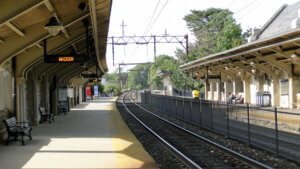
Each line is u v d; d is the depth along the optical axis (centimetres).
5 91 1338
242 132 1388
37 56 1516
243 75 3164
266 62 2530
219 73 3650
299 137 1158
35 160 931
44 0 919
